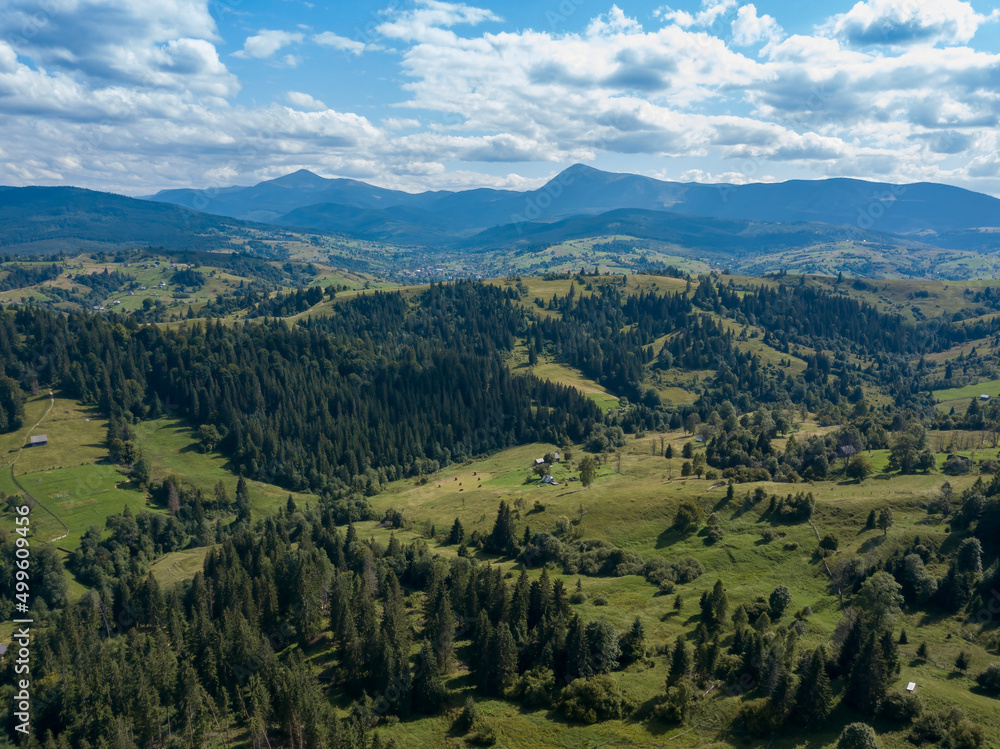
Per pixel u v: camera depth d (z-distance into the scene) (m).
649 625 119.94
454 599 128.88
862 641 98.81
